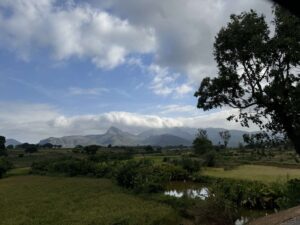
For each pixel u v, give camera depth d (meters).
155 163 84.56
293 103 28.80
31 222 29.59
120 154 121.00
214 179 62.94
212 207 25.72
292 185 28.72
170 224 28.00
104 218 29.41
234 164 93.94
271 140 32.41
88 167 83.94
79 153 152.12
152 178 50.94
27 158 136.75
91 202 39.81
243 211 32.97
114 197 43.78
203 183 63.97
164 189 50.09
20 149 179.75
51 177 82.94
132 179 53.66
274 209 33.41
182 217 30.19
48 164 98.00
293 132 30.25
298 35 28.62
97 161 103.81
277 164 93.31
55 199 43.59
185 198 35.38
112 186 57.66
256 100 31.50
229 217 25.33
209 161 90.75
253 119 32.50
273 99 30.11
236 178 59.56
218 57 32.38
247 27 29.72
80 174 84.31
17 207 38.50
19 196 48.31
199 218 26.00
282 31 29.00
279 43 28.31
